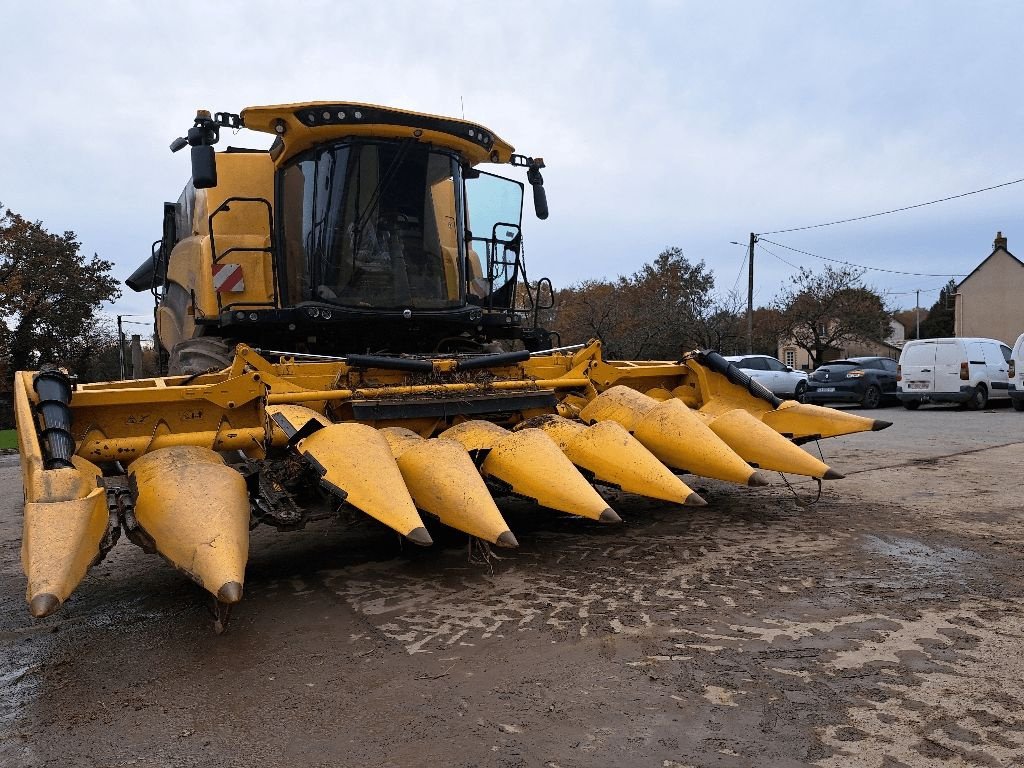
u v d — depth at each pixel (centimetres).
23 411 422
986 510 604
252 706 300
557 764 251
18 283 3447
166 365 873
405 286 634
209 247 639
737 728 269
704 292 4659
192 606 431
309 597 436
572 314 3909
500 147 709
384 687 313
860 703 283
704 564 467
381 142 617
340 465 405
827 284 4341
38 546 310
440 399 522
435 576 465
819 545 504
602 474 489
